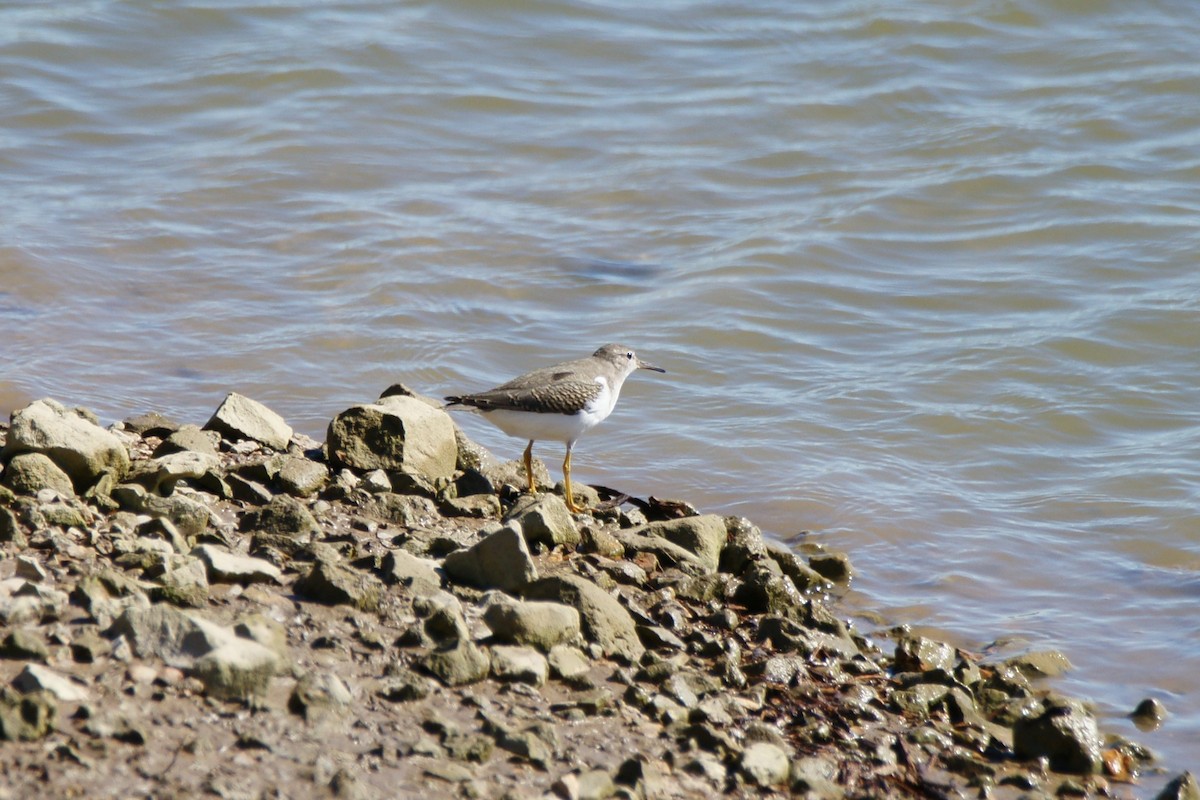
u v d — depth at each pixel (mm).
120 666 7918
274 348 17578
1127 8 28844
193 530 10570
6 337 17078
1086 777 9859
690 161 23875
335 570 9578
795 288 19938
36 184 21781
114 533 9984
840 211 22203
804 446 15969
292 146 23625
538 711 8742
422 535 11094
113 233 20328
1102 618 12625
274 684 8203
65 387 15969
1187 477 15156
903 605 12750
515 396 12758
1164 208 22047
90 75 25672
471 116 25188
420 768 7668
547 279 20062
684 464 15555
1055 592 13094
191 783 7020
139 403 15844
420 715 8273
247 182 22344
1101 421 16578
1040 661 11633
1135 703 11188
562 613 9633
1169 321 18688
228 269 19703
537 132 24766
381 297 19172
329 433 12680
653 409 16859
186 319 18172
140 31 27250
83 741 7172
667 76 26953
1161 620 12578
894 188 22922
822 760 9117
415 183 22797
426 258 20328
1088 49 27578
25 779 6781
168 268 19609
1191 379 17469
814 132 24969
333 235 20891
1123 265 20391
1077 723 10086
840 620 11977
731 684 10055
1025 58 27406
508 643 9391
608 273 20297
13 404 15305
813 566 13305
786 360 18125
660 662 9820
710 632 10969
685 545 12398
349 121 24672
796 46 28000
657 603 11086
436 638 9188
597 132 24812
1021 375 17547
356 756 7656
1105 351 18078
